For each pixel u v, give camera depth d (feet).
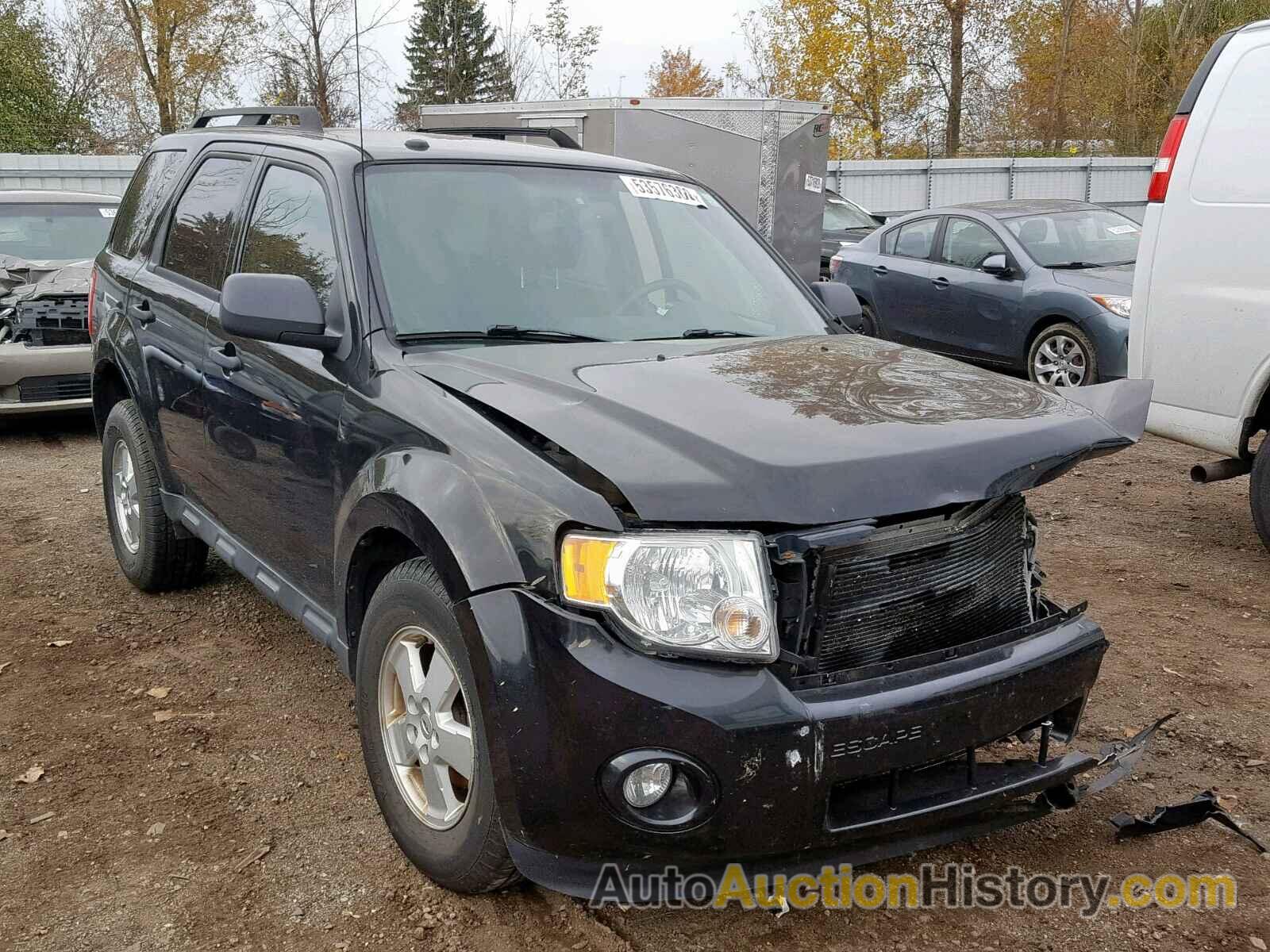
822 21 106.22
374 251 10.67
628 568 7.43
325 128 14.03
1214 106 16.90
